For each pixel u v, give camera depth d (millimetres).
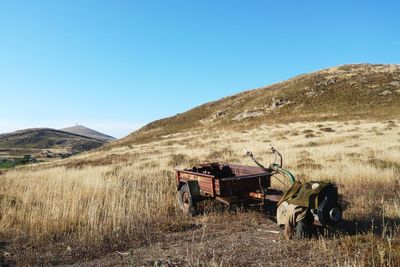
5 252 7223
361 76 77688
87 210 9523
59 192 11734
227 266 6008
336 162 16953
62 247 7398
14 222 9102
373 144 24656
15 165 47000
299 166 16625
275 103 75188
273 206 9391
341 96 69562
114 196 10516
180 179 11086
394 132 34188
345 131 38844
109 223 8602
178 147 40688
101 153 49969
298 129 45781
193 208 9562
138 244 7441
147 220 9031
